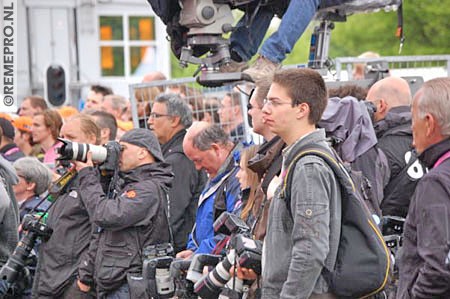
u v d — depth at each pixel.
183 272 11.09
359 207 9.11
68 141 12.73
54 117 18.31
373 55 19.78
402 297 8.96
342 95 13.88
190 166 14.84
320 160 9.01
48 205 15.13
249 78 11.70
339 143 11.17
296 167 9.04
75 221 13.49
